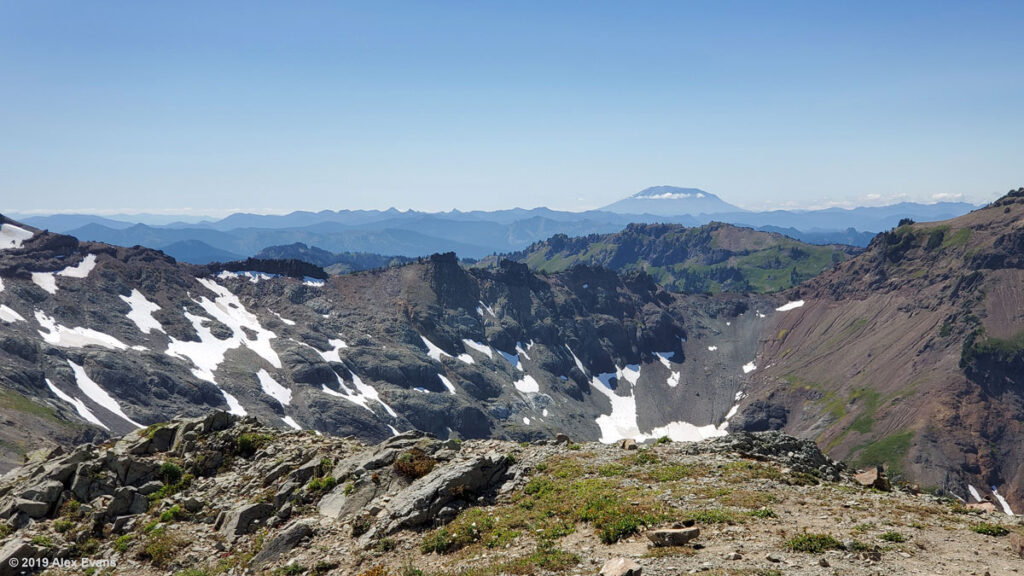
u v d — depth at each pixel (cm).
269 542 2952
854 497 2905
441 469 3297
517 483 3244
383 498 3166
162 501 3550
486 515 2878
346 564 2655
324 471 3650
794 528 2438
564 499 2956
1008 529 2438
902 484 3456
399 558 2620
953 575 1980
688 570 2053
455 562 2470
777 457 3584
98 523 3316
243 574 2759
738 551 2205
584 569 2192
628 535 2469
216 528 3291
